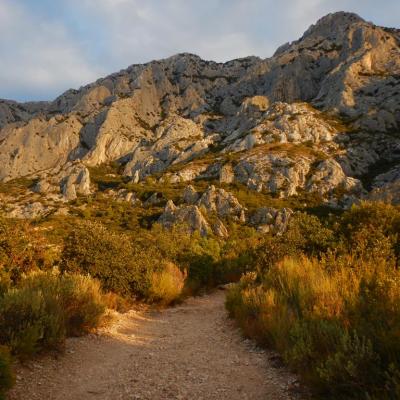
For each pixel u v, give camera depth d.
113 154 145.88
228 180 85.19
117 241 14.38
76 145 158.88
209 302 17.53
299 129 98.94
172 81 195.62
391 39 137.25
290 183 77.12
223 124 145.75
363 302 5.75
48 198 105.75
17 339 5.81
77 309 8.58
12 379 4.55
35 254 12.45
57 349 6.69
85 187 110.81
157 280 15.00
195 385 5.46
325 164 80.62
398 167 77.69
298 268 9.64
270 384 5.35
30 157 154.00
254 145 97.38
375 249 9.45
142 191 89.56
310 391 4.84
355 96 112.75
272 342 6.96
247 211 66.62
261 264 13.95
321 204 70.56
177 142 127.62
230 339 8.30
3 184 128.25
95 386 5.45
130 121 161.12
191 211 61.22
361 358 4.23
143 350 7.73
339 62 141.50
